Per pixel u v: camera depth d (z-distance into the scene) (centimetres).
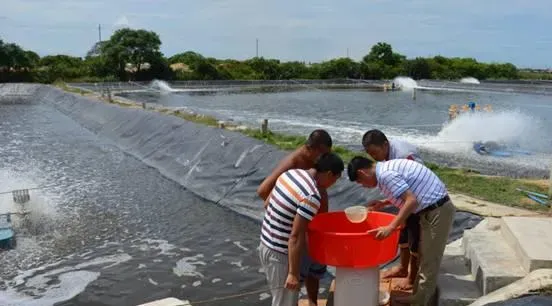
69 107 2730
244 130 1416
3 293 609
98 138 1825
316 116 2452
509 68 6397
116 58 5347
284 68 6356
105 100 2519
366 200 767
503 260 426
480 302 381
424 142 1573
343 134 1773
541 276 377
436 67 6369
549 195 779
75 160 1422
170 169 1248
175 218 905
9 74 4878
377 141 424
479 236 488
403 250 482
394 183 374
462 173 1008
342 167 376
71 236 803
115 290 618
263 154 1050
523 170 1145
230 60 6556
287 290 378
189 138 1333
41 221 866
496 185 869
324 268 436
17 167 1318
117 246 762
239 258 717
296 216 352
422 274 405
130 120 1788
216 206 984
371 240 362
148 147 1472
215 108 2900
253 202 948
